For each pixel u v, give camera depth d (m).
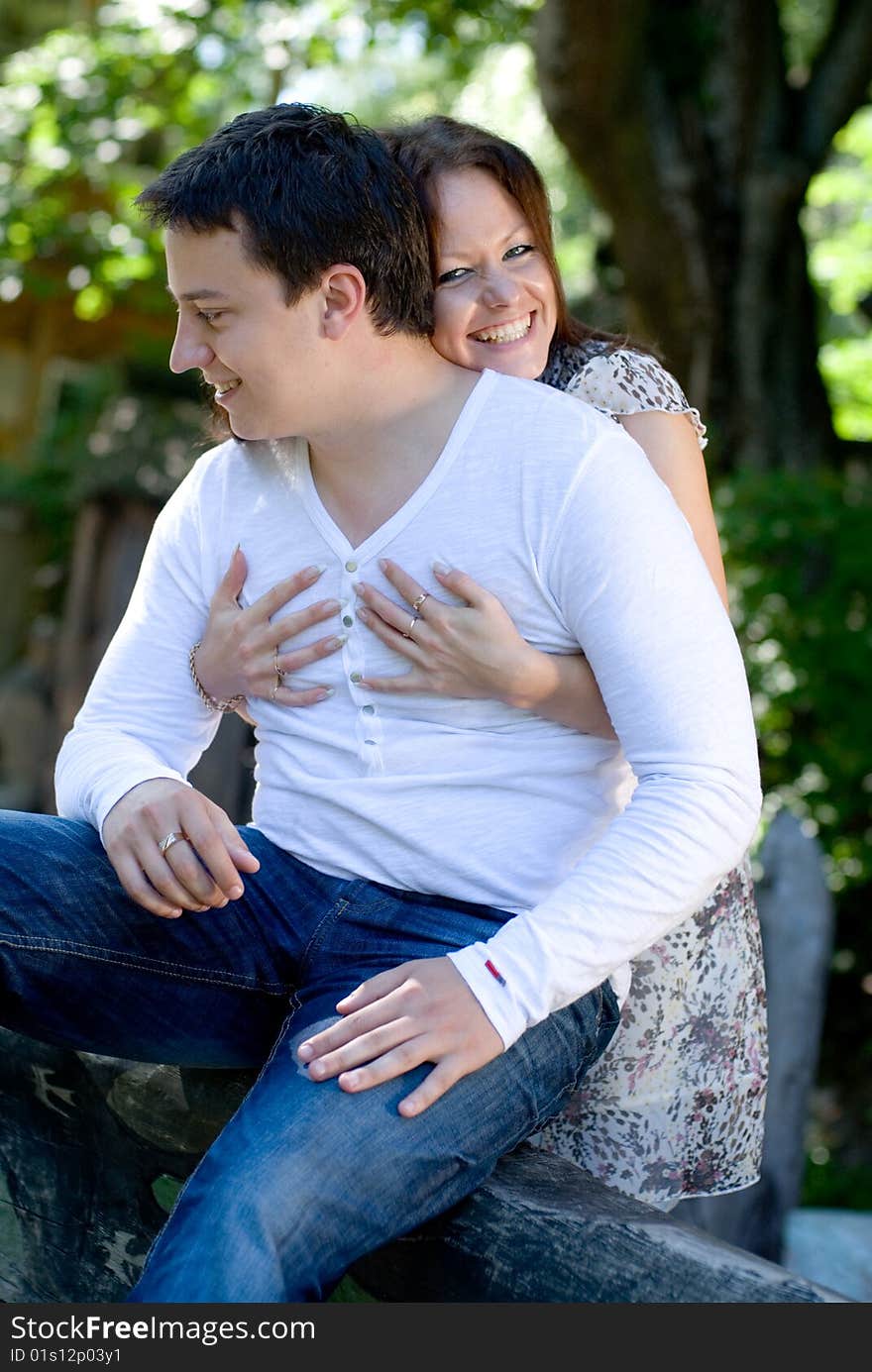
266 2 6.55
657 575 1.40
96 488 5.75
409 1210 1.31
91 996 1.58
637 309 6.53
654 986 1.69
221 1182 1.25
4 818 1.62
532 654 1.44
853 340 9.40
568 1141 1.73
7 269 8.10
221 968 1.58
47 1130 1.80
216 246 1.43
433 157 1.74
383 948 1.47
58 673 6.25
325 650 1.53
